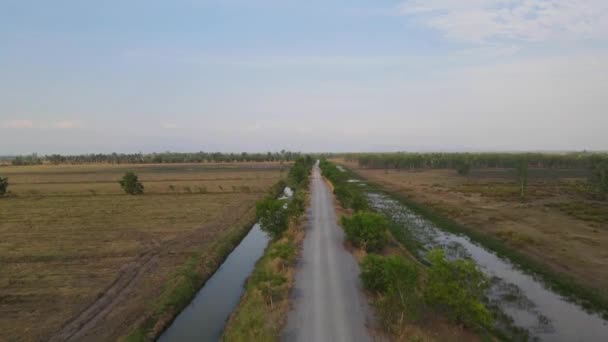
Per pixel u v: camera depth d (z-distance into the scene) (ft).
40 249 106.01
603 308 67.51
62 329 58.54
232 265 97.76
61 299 70.79
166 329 61.77
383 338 52.95
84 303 68.74
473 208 161.99
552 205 167.22
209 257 96.37
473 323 55.06
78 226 136.67
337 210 157.89
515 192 212.23
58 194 226.17
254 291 70.03
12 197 214.28
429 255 58.18
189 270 84.79
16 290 75.41
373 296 67.77
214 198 209.97
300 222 133.08
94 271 87.25
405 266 60.18
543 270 86.22
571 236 112.47
